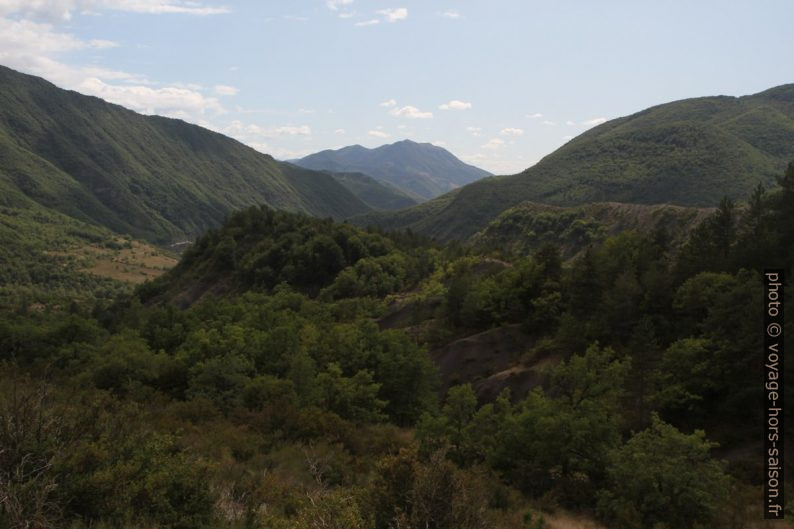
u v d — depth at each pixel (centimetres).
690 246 5347
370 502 1189
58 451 1070
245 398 3400
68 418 1233
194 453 1758
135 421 1616
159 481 1172
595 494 2333
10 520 889
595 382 3077
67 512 1012
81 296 19425
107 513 1040
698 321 4094
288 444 2378
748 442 2984
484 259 9175
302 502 1345
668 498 2041
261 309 6981
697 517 2036
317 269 11444
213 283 12500
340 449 2348
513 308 5891
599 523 2148
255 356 4578
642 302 4522
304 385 3756
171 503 1167
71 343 5488
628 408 3500
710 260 4725
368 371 4444
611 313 4544
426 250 11650
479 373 5334
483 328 6144
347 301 8712
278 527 1159
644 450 2203
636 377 3591
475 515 1123
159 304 11056
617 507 2100
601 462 2503
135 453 1254
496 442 2706
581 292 5081
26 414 1110
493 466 2619
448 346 5816
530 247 13938
